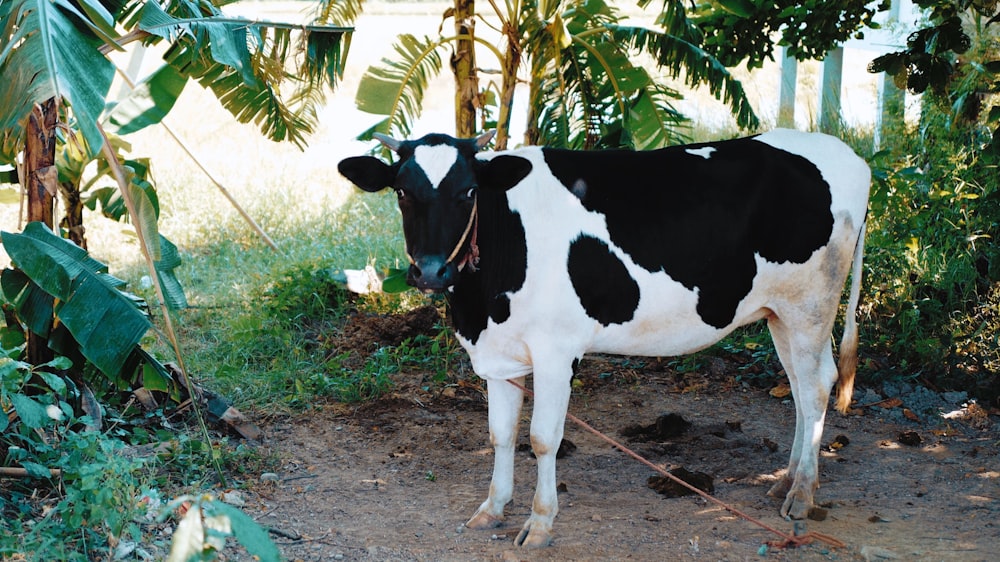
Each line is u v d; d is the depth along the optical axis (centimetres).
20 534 409
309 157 1338
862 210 508
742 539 470
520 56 753
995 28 827
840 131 1042
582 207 467
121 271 871
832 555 452
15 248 464
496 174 434
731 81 764
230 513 317
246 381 673
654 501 523
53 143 501
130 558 414
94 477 413
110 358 470
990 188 780
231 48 493
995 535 472
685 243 476
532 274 456
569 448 595
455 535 477
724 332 504
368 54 1867
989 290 766
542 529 460
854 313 519
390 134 771
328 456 583
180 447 533
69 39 414
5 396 434
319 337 768
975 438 616
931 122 875
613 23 805
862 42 1095
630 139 738
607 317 474
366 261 903
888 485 545
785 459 585
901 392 684
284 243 968
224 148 1360
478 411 660
